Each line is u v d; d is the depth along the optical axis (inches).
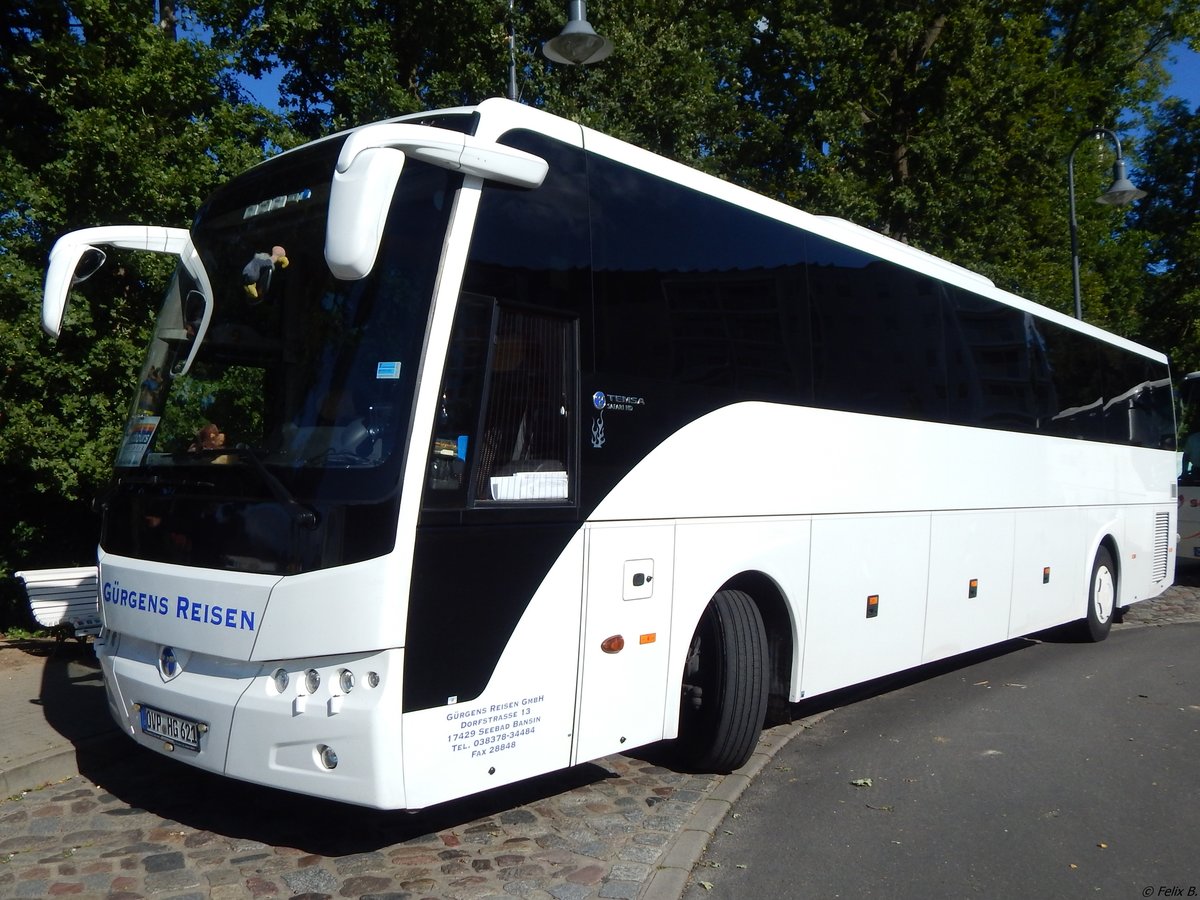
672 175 239.0
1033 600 421.4
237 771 181.3
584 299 209.0
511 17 539.8
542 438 198.7
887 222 906.7
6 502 381.7
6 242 340.8
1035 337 431.5
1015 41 929.5
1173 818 243.4
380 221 165.0
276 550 176.9
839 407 292.2
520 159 191.6
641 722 220.1
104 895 178.5
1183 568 908.0
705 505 238.5
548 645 197.3
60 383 342.0
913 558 331.0
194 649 186.9
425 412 176.4
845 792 256.2
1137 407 545.6
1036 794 259.0
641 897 184.7
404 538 172.2
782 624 275.1
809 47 888.3
